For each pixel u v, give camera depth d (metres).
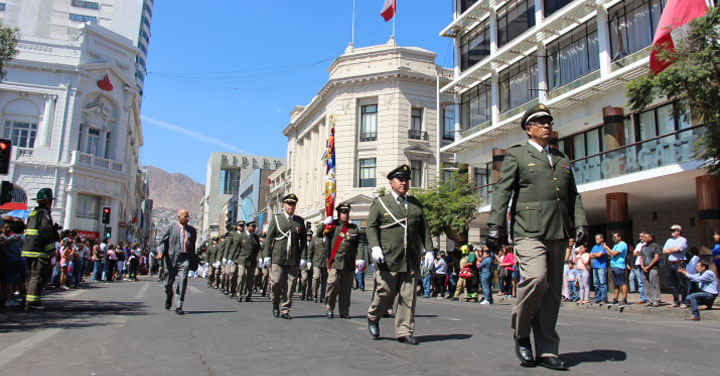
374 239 5.94
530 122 4.60
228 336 6.37
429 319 9.25
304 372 4.23
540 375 4.10
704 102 11.09
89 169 38.78
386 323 8.32
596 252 13.52
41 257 9.29
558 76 22.06
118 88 42.22
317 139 45.47
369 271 34.44
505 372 4.20
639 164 16.69
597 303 13.62
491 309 13.30
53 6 73.75
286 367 4.43
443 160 37.66
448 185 24.62
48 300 11.66
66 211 37.69
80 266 18.28
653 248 12.41
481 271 16.33
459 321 8.91
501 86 25.70
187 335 6.42
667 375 4.14
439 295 20.16
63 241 17.25
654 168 16.08
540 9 22.58
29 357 4.80
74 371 4.20
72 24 73.69
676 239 12.49
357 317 9.50
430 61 38.72
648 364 4.62
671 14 14.12
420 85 37.94
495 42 25.80
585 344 5.93
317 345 5.67
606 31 19.50
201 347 5.50
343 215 9.50
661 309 11.61
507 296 17.41
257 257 13.77
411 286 5.89
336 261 9.17
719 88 10.66
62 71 38.66
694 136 14.91
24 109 37.97
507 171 4.50
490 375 4.09
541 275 4.18
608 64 19.19
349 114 38.62
